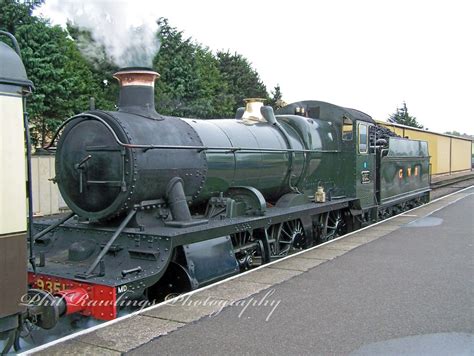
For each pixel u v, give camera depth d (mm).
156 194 6238
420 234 10102
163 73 24844
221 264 6449
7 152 4016
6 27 15383
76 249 5844
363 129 11641
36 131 16969
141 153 5879
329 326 4594
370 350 4027
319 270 6836
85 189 6113
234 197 7883
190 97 26094
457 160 40281
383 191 13422
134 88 6488
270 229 8500
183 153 6547
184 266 5957
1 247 3959
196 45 35094
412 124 62844
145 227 6066
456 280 6250
